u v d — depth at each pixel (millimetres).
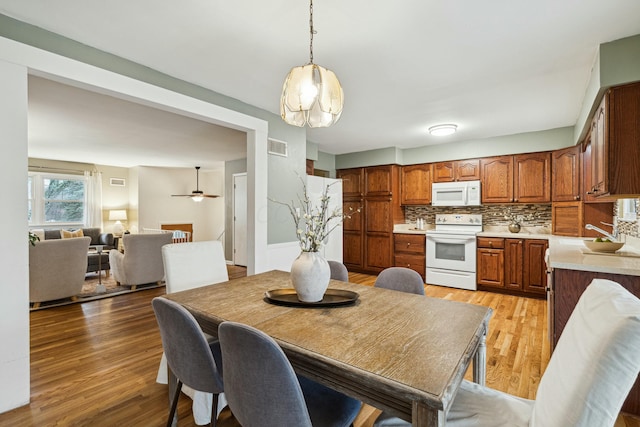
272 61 2369
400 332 1250
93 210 7496
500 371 2311
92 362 2418
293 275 1615
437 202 5164
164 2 1693
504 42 2086
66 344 2738
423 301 1672
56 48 2002
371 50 2197
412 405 861
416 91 2930
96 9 1757
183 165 7777
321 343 1146
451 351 1083
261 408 972
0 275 1793
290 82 1649
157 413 1822
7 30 1821
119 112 3559
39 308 3711
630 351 769
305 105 1666
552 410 898
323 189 4977
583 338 939
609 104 2084
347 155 5945
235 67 2469
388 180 5461
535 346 2727
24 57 1868
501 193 4617
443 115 3635
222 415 1819
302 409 951
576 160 3961
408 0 1660
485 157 4750
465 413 1141
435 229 5387
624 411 1860
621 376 770
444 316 1435
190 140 5000
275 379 926
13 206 1836
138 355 2539
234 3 1701
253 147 3314
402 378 907
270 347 899
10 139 1821
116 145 5398
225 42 2105
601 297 1035
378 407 954
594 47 2133
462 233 4734
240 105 3172
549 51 2197
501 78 2639
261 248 3348
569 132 4074
